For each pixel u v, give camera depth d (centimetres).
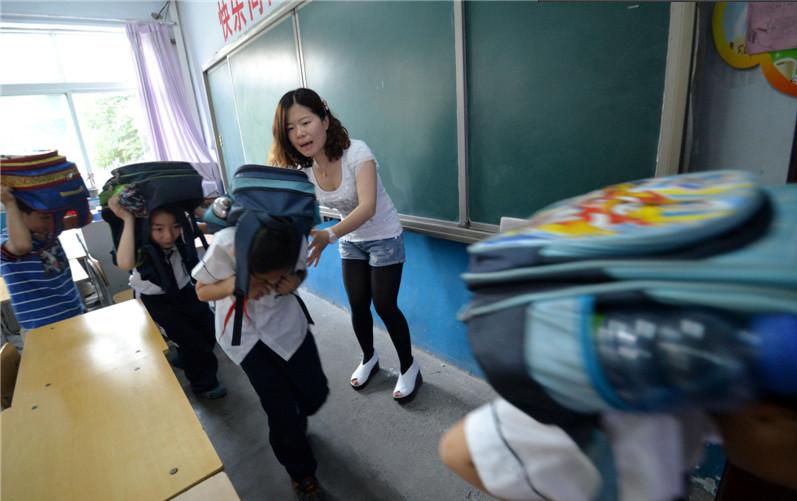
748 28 85
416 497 135
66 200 172
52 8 392
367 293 177
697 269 23
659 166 103
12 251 170
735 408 25
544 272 29
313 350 134
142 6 428
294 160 150
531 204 138
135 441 88
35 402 103
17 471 81
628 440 32
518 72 129
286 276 107
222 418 182
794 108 83
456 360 197
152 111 449
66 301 190
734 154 93
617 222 29
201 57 399
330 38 199
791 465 33
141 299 175
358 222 135
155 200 149
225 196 104
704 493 119
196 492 75
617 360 24
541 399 29
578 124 118
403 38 163
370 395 186
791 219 26
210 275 103
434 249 187
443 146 162
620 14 102
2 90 416
